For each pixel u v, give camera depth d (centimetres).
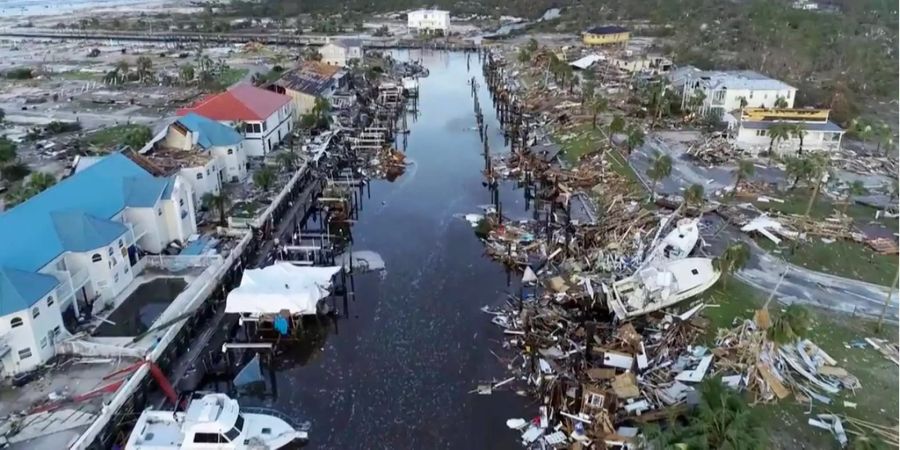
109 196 6256
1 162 8631
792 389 4478
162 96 14162
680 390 4538
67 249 5328
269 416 4562
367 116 12644
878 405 4338
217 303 6078
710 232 7031
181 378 5134
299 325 5778
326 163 9800
